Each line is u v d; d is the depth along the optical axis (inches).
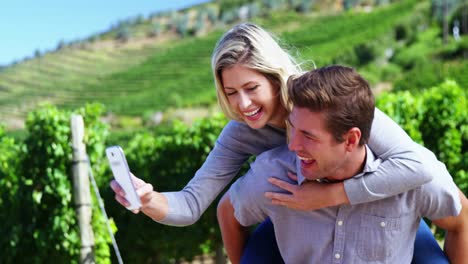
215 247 268.4
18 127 3152.1
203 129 269.6
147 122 2610.7
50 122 227.1
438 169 82.0
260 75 83.2
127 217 262.4
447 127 265.7
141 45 4675.2
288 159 84.1
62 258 228.8
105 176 257.9
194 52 3919.8
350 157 77.4
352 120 74.4
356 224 81.0
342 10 4370.1
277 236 86.7
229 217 94.2
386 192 78.2
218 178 93.6
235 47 82.5
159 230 263.1
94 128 237.1
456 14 2906.0
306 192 79.8
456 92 268.8
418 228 90.5
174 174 272.2
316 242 82.8
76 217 221.6
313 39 3432.6
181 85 3159.5
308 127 74.8
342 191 78.4
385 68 2534.5
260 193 84.1
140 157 277.1
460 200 84.0
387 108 266.2
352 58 2642.7
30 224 229.0
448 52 2492.6
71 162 227.3
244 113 84.6
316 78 74.8
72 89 3725.4
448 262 88.7
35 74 4192.9
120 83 3580.2
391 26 2987.2
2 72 4244.6
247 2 5088.6
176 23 4960.6
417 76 2144.4
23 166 229.1
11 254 230.4
